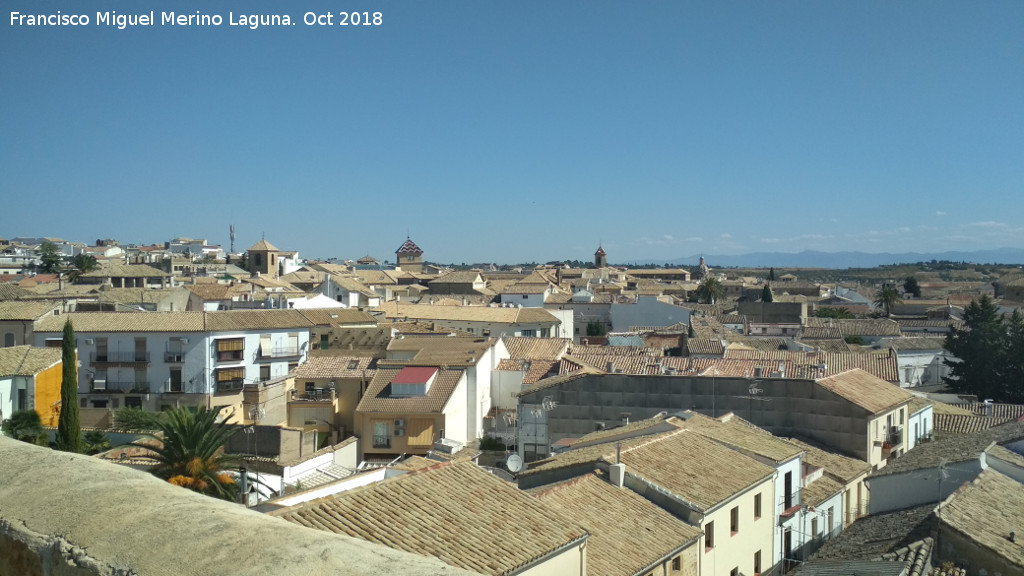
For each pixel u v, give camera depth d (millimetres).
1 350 58250
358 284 137625
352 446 48375
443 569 6445
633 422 44531
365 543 7020
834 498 38188
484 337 77500
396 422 61094
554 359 70562
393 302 127938
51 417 56969
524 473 31922
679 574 25672
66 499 7945
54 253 174625
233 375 72875
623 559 23438
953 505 27203
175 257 192000
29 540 7469
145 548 6855
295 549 6574
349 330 83500
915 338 101812
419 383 62188
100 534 7191
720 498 28781
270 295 106375
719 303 167500
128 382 71438
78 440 44750
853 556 26344
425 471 20844
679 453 32094
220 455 38438
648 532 25641
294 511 17750
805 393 44375
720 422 39312
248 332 73875
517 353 74250
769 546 32531
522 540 18859
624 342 91688
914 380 94250
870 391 46844
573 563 19781
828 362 60969
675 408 46750
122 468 9055
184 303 101938
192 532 7008
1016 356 79875
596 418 48156
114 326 71938
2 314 72875
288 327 76000
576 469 30141
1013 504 28703
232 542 6777
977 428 53531
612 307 127188
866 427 42531
